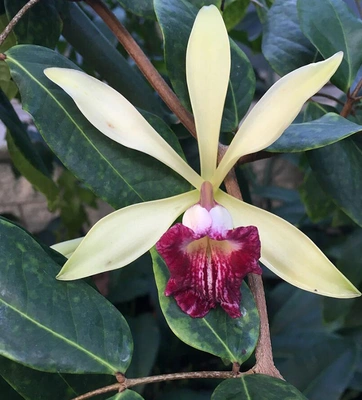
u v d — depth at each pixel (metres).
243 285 0.15
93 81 0.14
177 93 0.17
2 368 0.14
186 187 0.16
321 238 0.35
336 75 0.19
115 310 0.14
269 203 0.43
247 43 0.33
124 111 0.15
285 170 0.47
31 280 0.13
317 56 0.21
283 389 0.13
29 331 0.13
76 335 0.13
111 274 0.34
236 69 0.19
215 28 0.14
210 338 0.14
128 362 0.14
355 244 0.27
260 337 0.14
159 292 0.15
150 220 0.15
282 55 0.21
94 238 0.15
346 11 0.19
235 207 0.16
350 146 0.19
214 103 0.15
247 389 0.13
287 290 0.33
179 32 0.17
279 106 0.14
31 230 0.46
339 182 0.19
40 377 0.15
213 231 0.14
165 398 0.27
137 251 0.15
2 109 0.22
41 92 0.15
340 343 0.28
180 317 0.15
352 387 0.28
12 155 0.26
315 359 0.27
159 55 0.33
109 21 0.18
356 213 0.18
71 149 0.15
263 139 0.14
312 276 0.15
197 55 0.14
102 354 0.13
